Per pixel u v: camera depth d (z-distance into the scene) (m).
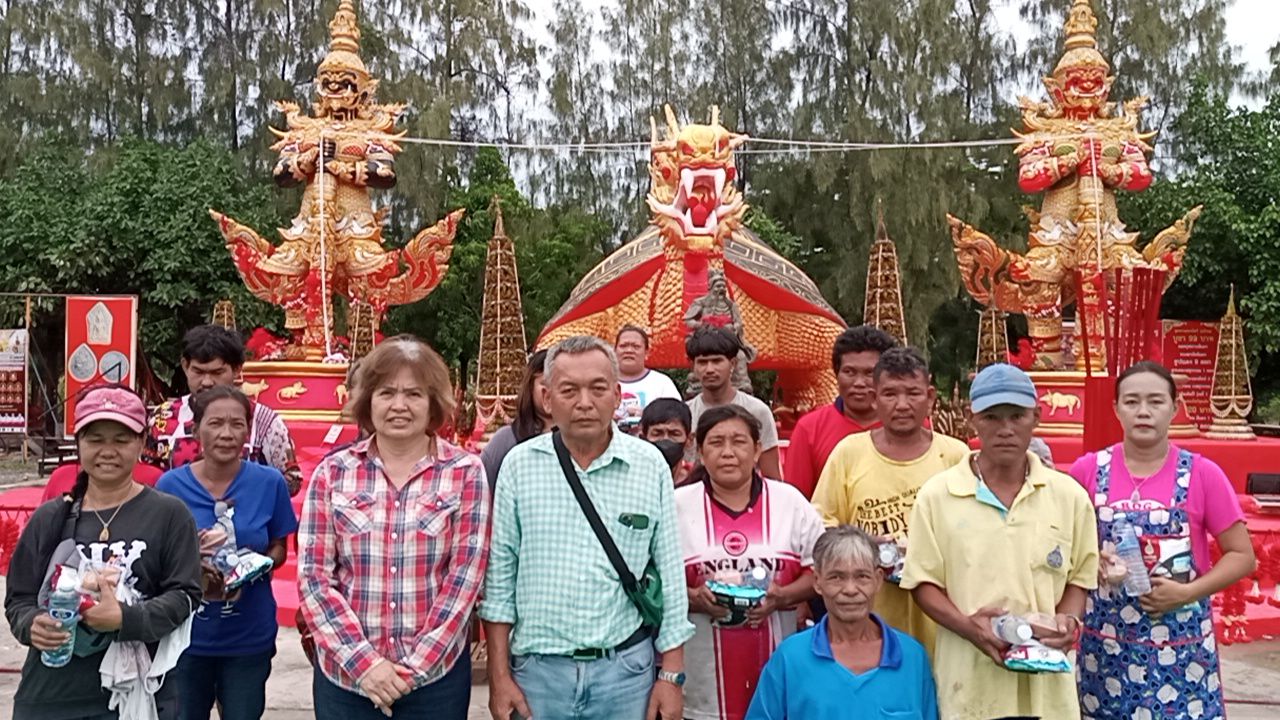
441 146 22.62
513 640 3.16
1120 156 10.54
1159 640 3.37
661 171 8.51
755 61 25.12
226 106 23.11
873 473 3.70
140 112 22.95
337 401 10.07
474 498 3.14
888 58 22.95
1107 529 3.45
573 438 3.14
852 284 22.62
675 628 3.14
